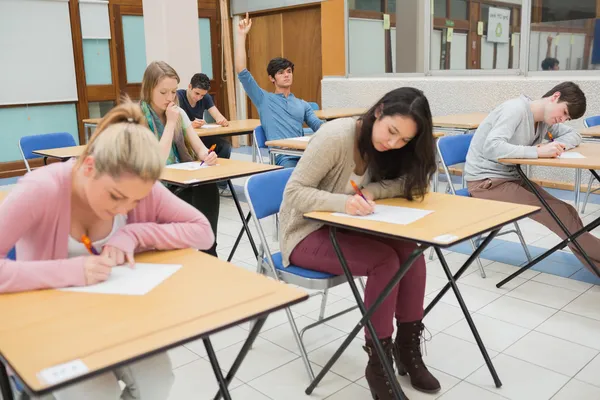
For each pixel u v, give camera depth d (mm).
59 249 1312
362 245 1877
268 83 8164
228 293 1173
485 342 2367
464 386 2037
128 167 1152
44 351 934
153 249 1472
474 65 5738
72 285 1222
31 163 6586
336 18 6832
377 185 2023
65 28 6605
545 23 5098
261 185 2180
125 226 1423
